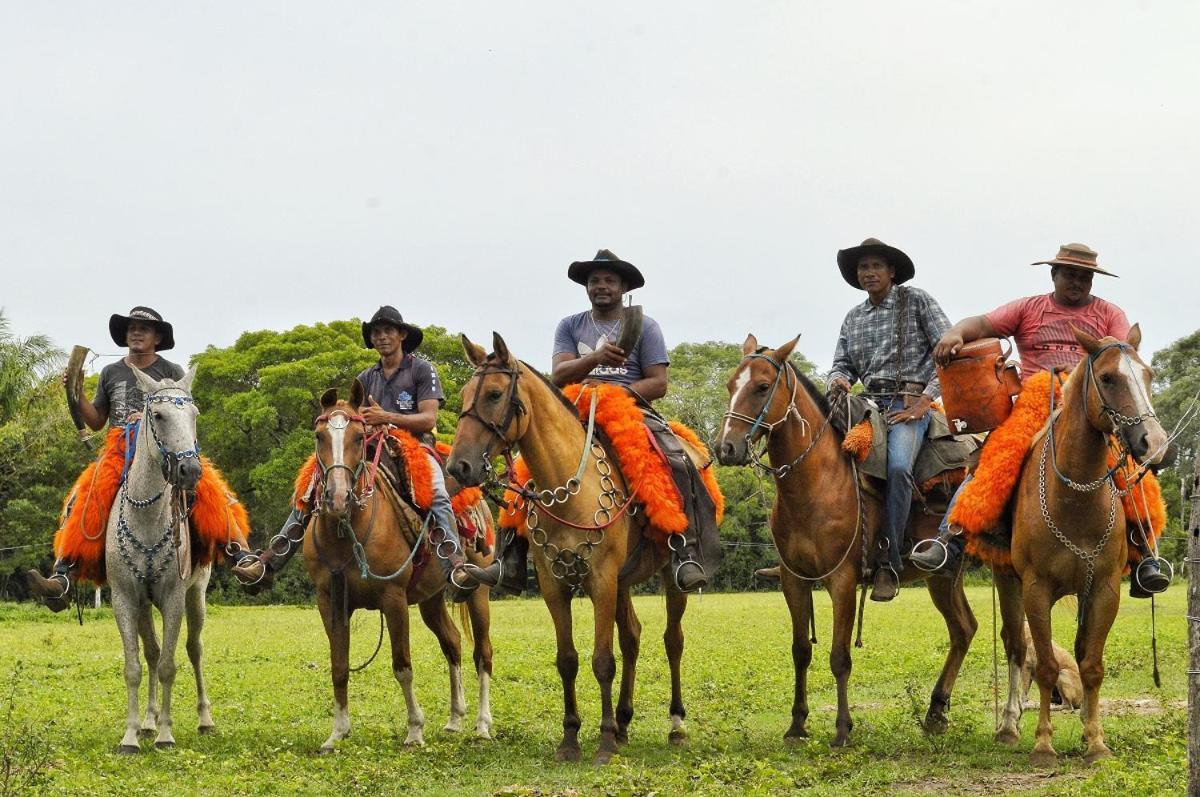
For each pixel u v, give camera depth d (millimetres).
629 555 9695
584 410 9797
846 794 7727
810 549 9883
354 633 24688
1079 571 8789
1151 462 8148
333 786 8219
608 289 10562
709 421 51438
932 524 10227
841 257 10844
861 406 10344
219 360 45562
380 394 11047
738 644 20672
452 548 10273
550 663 17234
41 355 38344
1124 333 9641
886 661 17328
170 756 9328
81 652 20391
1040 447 8992
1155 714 11117
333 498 9344
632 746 9984
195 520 10438
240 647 21078
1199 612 6102
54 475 45750
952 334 9656
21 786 7609
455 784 8398
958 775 8430
